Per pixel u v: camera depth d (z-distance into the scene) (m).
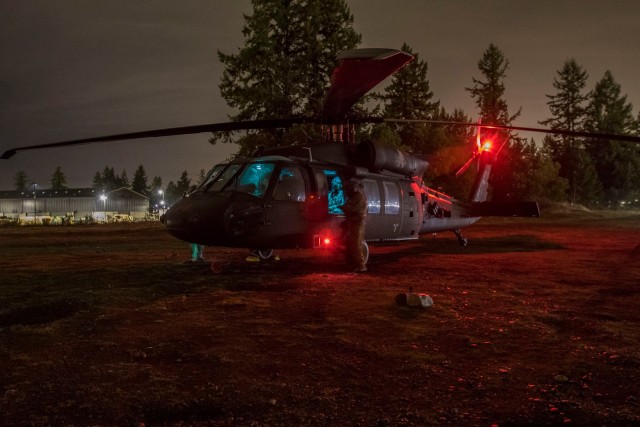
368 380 3.99
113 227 35.59
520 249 15.09
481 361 4.45
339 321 5.83
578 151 80.75
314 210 10.10
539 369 4.23
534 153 65.06
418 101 61.03
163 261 12.12
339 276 9.31
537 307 6.59
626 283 8.52
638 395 3.67
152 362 4.39
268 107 32.19
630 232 23.88
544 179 60.19
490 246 16.17
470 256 12.98
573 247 15.80
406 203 12.58
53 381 3.91
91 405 3.46
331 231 10.49
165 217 9.61
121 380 3.94
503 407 3.48
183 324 5.69
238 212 9.07
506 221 39.34
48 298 7.13
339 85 8.35
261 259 11.72
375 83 7.98
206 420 3.27
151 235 24.94
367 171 11.47
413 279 8.95
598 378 4.02
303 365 4.32
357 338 5.13
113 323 5.72
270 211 9.43
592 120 85.94
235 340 5.04
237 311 6.34
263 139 31.70
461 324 5.70
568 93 86.38
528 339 5.11
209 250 14.89
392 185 12.20
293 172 9.99
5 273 9.98
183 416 3.32
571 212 53.44
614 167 83.38
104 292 7.59
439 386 3.87
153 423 3.22
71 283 8.55
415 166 13.00
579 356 4.56
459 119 59.12
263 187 9.61
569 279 8.98
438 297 7.20
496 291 7.75
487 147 17.25
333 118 10.91
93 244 18.70
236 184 9.58
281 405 3.49
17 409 3.39
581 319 5.93
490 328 5.54
